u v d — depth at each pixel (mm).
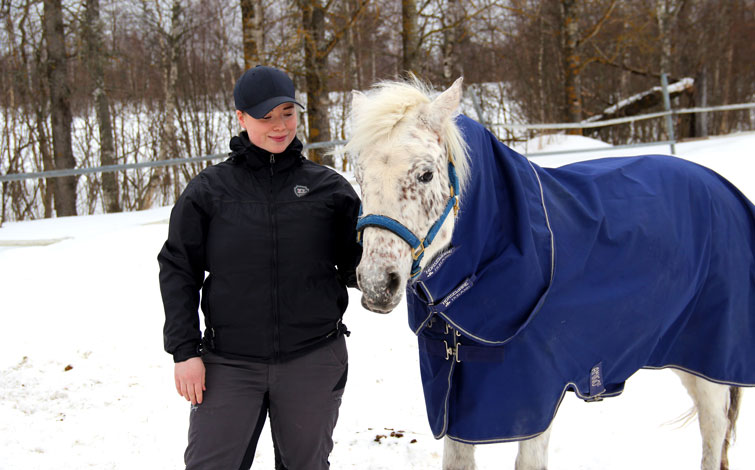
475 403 1994
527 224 1959
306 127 14664
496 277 1959
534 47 18250
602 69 19984
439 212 1843
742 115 24219
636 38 14266
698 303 2578
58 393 3535
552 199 2146
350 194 2012
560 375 2043
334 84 16578
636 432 3086
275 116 1892
